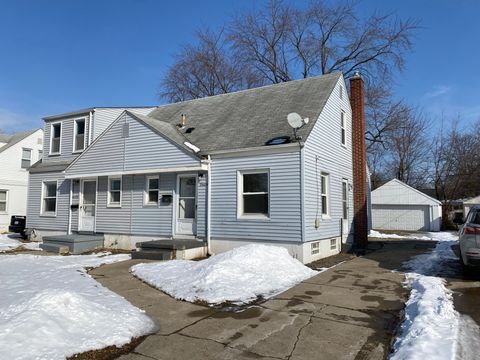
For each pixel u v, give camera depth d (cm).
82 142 1812
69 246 1394
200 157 1273
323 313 617
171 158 1335
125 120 1467
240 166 1243
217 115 1543
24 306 522
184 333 527
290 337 514
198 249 1248
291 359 446
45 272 950
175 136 1393
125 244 1467
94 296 698
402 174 4091
